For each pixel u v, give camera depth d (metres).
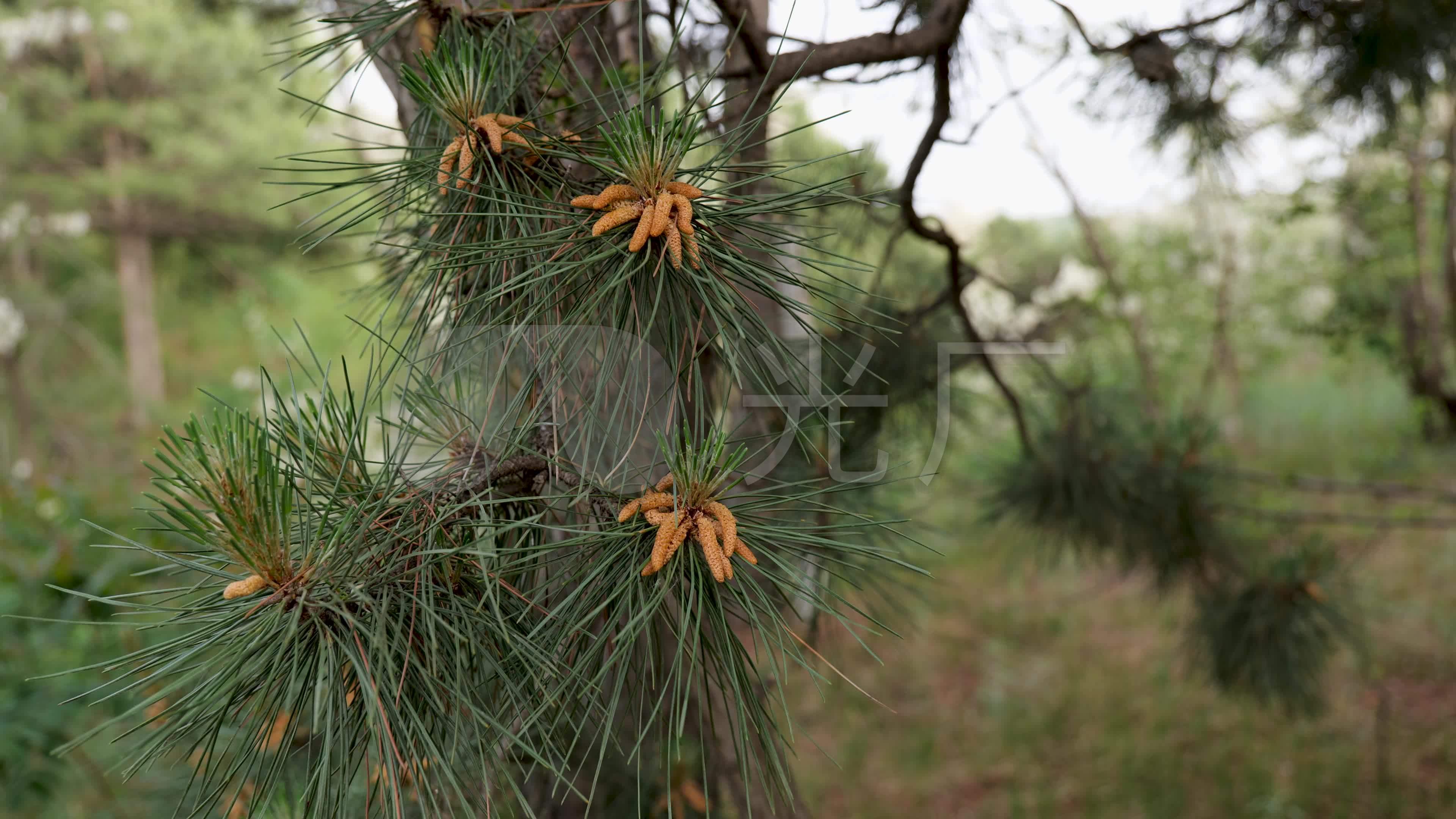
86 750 1.26
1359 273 2.67
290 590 0.56
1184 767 2.76
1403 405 4.68
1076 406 1.65
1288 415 5.30
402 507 0.60
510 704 0.61
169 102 6.46
